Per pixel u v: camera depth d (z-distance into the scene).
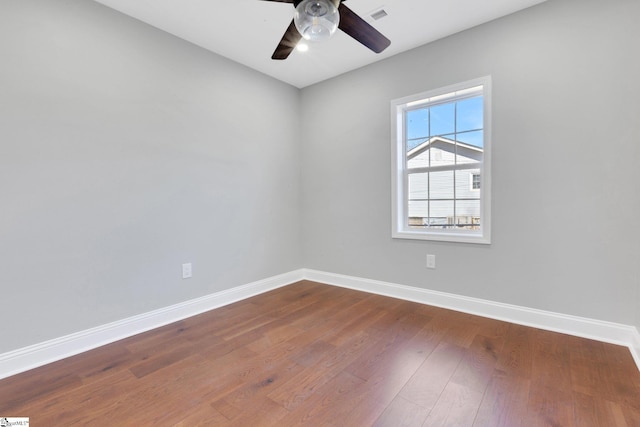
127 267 2.35
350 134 3.40
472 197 2.73
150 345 2.19
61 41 2.01
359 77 3.28
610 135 2.06
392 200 3.11
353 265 3.47
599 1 2.06
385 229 3.18
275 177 3.55
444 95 2.76
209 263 2.90
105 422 1.43
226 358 1.99
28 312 1.91
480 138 2.67
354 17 1.70
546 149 2.28
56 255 2.02
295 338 2.27
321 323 2.53
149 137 2.46
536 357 1.93
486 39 2.49
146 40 2.43
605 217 2.10
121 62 2.29
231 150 3.07
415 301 3.00
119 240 2.30
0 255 1.81
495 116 2.47
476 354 1.99
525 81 2.34
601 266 2.12
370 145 3.24
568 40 2.17
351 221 3.45
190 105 2.72
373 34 1.89
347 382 1.71
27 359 1.90
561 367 1.81
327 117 3.58
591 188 2.13
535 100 2.31
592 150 2.12
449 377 1.74
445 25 2.52
